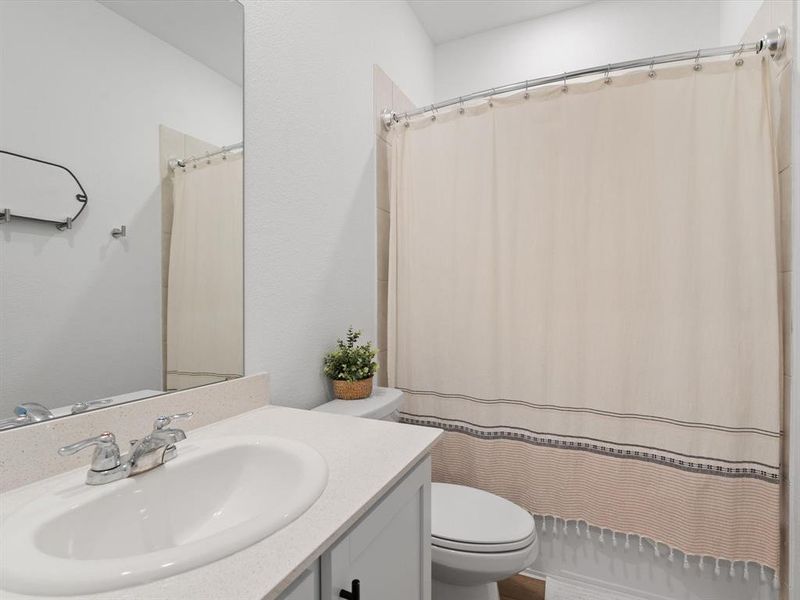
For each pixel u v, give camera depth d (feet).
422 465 3.10
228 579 1.59
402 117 6.21
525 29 8.14
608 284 4.98
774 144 4.38
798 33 4.08
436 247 5.88
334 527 1.94
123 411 2.77
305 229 4.63
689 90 4.66
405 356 6.11
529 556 4.24
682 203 4.66
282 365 4.28
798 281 4.18
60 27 2.50
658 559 4.99
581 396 5.15
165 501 2.47
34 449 2.32
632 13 7.39
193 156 3.34
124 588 1.52
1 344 2.25
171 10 3.18
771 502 4.35
